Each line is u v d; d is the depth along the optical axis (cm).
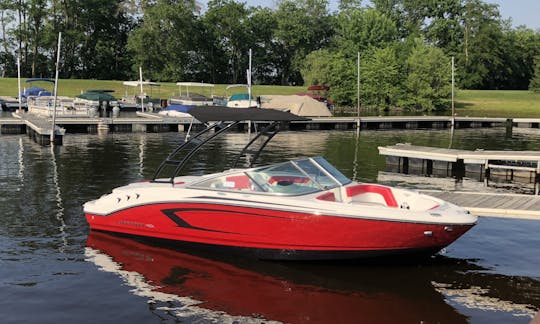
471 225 790
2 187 1356
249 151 1002
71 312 653
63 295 702
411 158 1928
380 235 786
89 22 8056
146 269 803
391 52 5650
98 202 962
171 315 649
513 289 745
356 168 1855
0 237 937
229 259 856
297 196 838
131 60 7781
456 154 1838
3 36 7688
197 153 2114
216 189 876
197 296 708
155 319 637
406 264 840
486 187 1560
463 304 693
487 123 4025
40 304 673
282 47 8931
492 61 8094
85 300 688
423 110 5647
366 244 800
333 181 880
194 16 7906
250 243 847
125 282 750
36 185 1385
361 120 3625
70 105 3809
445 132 3409
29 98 4281
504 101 6438
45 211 1115
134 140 2541
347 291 732
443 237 791
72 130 2922
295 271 807
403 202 889
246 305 682
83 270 792
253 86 6869
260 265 832
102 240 932
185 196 870
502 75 8394
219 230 859
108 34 8281
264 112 923
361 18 7081
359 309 675
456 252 899
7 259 830
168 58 7519
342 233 795
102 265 815
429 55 5600
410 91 5597
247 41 8462
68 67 8038
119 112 4466
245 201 830
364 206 796
